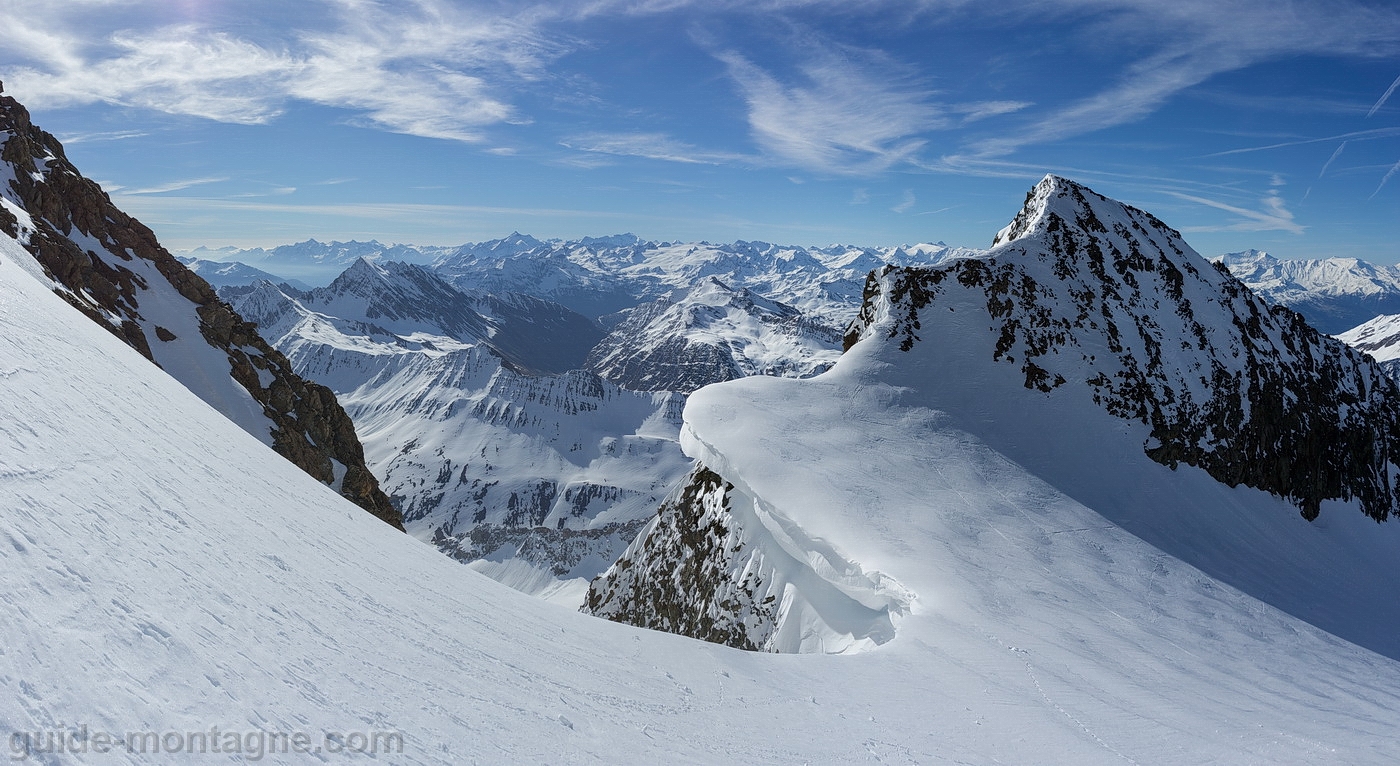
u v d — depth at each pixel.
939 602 36.38
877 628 38.12
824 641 40.53
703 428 56.28
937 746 20.95
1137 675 31.48
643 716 17.45
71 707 6.67
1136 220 93.62
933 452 58.25
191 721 7.79
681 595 56.44
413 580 20.48
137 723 7.14
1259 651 39.50
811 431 57.62
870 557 40.91
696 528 59.56
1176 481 65.25
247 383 88.56
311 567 15.81
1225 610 44.81
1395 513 84.62
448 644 16.06
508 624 21.06
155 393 23.56
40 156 95.56
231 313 99.94
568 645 21.83
